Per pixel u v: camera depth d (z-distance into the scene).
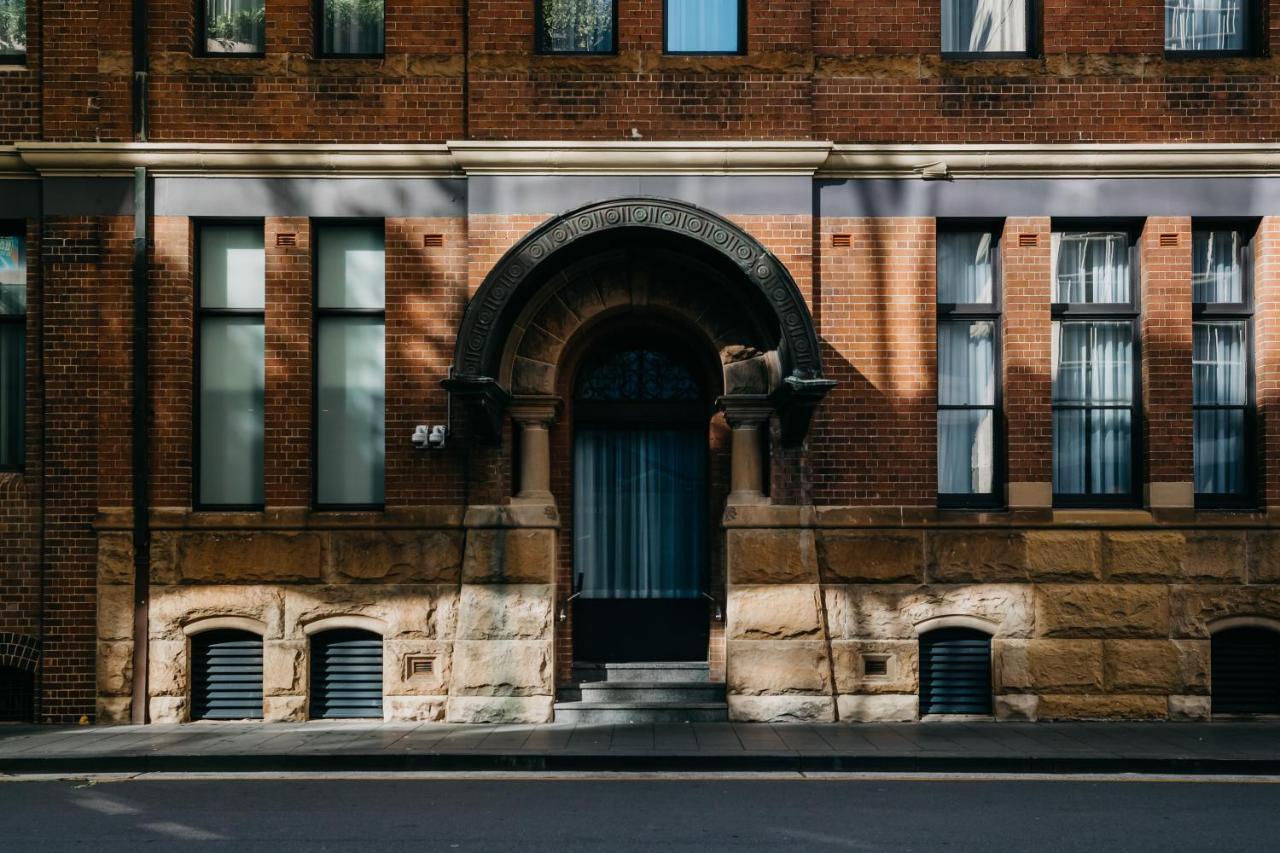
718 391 12.74
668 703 12.07
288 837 7.52
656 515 13.20
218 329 12.72
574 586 13.06
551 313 12.37
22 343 12.80
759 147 12.16
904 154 12.39
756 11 12.41
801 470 12.19
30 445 12.40
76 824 7.92
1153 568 12.23
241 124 12.47
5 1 12.91
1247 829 7.75
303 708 12.08
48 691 12.12
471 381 10.98
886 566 12.20
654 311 12.55
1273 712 12.31
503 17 12.41
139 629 12.12
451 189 12.51
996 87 12.55
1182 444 12.39
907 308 12.45
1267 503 12.37
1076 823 7.91
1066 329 12.91
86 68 12.47
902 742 10.62
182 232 12.41
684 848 7.22
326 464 12.66
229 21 12.95
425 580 12.20
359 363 12.73
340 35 13.02
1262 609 12.20
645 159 12.19
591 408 13.21
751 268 11.27
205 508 12.52
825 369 12.41
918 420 12.38
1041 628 12.19
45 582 12.18
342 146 12.34
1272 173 12.45
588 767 9.90
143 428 12.19
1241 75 12.56
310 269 12.54
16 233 12.78
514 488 12.42
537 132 12.31
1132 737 10.97
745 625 12.00
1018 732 11.28
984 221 12.70
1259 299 12.56
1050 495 12.35
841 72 12.55
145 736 11.09
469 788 9.13
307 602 12.17
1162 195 12.49
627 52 12.38
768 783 9.31
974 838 7.48
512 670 11.88
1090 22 12.59
